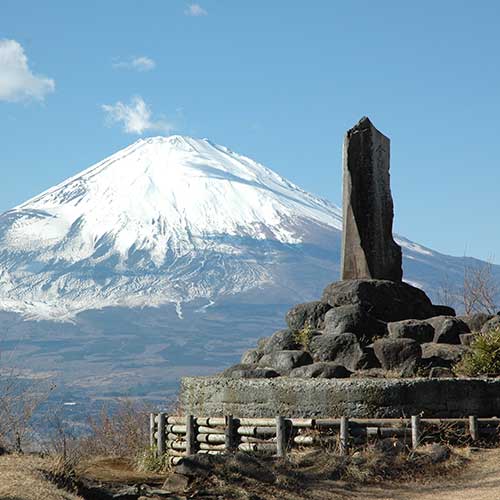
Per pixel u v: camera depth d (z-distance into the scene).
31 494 17.28
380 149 33.19
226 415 25.89
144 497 20.17
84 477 21.78
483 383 25.73
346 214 32.97
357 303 30.50
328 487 21.47
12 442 23.84
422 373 27.44
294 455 23.23
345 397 25.22
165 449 25.77
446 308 33.06
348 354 28.56
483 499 20.28
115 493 20.38
